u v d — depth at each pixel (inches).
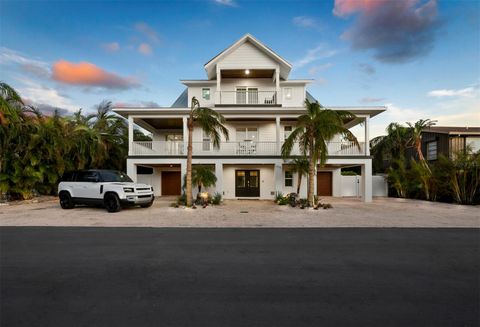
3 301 136.9
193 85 775.1
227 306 132.0
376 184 788.0
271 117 664.4
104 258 206.8
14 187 583.2
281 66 737.6
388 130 874.8
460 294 146.0
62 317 121.5
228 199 704.4
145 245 245.4
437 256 213.3
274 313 125.2
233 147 661.9
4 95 523.2
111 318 120.6
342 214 437.1
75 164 691.4
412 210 484.4
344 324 115.7
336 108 629.9
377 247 239.6
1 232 300.4
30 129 580.7
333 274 174.9
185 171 639.8
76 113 797.9
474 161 566.9
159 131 826.2
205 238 273.1
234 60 729.0
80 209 488.4
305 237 278.2
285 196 631.8
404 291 149.6
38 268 184.7
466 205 562.9
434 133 878.4
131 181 514.6
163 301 137.2
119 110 636.1
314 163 516.4
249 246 242.5
